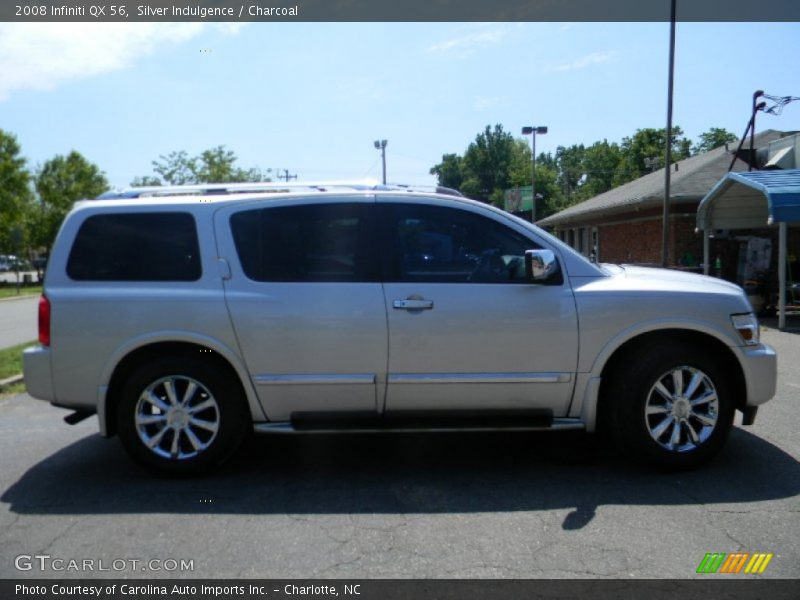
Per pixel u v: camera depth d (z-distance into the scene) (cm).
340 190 473
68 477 471
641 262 2192
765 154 1950
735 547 350
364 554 349
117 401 464
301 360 447
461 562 339
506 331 446
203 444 457
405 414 459
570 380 452
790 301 1562
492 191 8338
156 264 456
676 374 449
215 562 344
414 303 445
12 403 711
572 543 357
